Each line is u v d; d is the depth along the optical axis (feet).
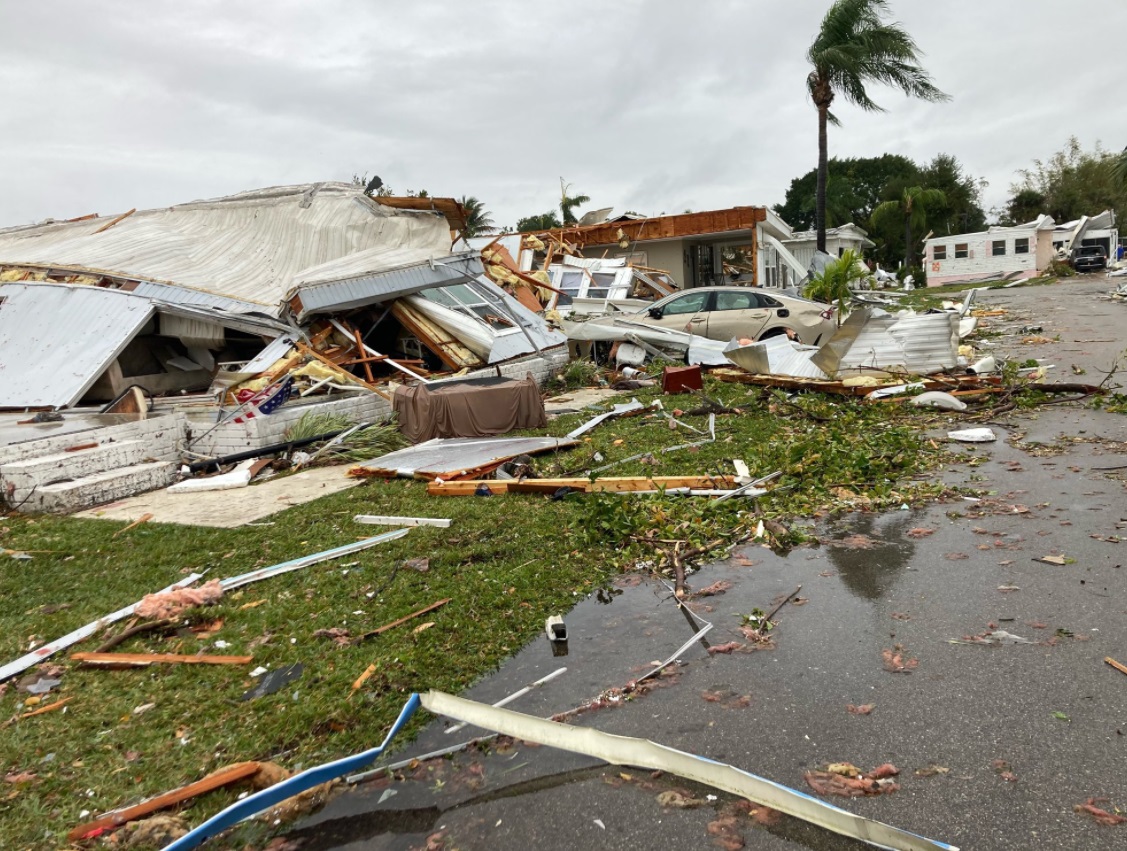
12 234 62.28
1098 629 12.41
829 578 15.47
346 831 8.98
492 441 28.89
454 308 44.78
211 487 25.50
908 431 25.70
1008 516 18.07
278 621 14.43
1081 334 49.83
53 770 10.17
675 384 38.22
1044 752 9.55
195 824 9.09
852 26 84.84
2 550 18.95
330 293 38.75
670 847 8.43
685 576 16.10
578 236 78.23
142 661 12.99
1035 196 193.57
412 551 17.74
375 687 11.89
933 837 8.32
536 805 9.26
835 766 9.58
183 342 42.47
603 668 12.42
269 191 58.80
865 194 224.94
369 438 30.60
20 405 35.12
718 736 10.37
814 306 45.34
